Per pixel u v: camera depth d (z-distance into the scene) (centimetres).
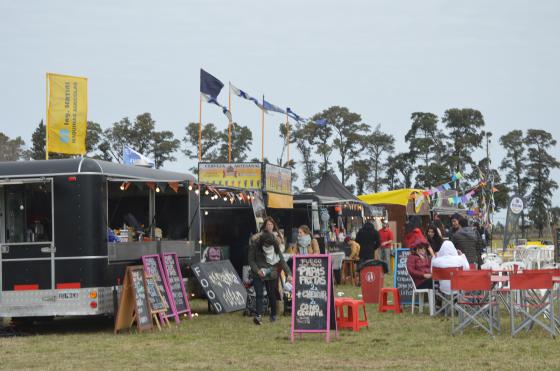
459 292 1219
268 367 888
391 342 1077
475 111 7625
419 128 7581
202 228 1811
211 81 2447
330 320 1100
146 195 1421
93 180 1209
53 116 1630
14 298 1210
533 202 8031
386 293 1486
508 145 8231
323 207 2336
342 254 2189
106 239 1219
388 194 2998
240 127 6206
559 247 2417
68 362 954
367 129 7119
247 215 1823
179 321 1318
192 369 885
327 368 877
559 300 1183
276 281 1457
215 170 2045
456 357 944
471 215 3847
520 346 1018
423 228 3128
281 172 2152
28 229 1216
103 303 1206
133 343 1107
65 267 1201
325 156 6919
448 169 7150
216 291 1430
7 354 1027
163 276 1314
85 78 1659
